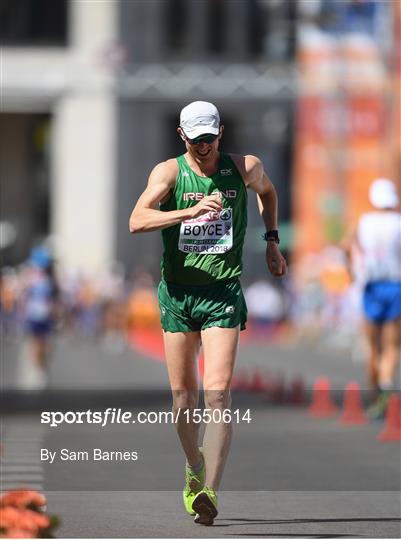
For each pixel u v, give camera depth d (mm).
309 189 107312
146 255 162750
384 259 36500
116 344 105938
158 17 158500
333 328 106125
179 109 162125
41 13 161125
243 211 21109
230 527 20656
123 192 162625
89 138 162250
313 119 105375
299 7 96688
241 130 159375
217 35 159000
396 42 84500
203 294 20750
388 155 87438
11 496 17828
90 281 130375
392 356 37094
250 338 117125
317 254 108125
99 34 159500
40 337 54906
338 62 100188
